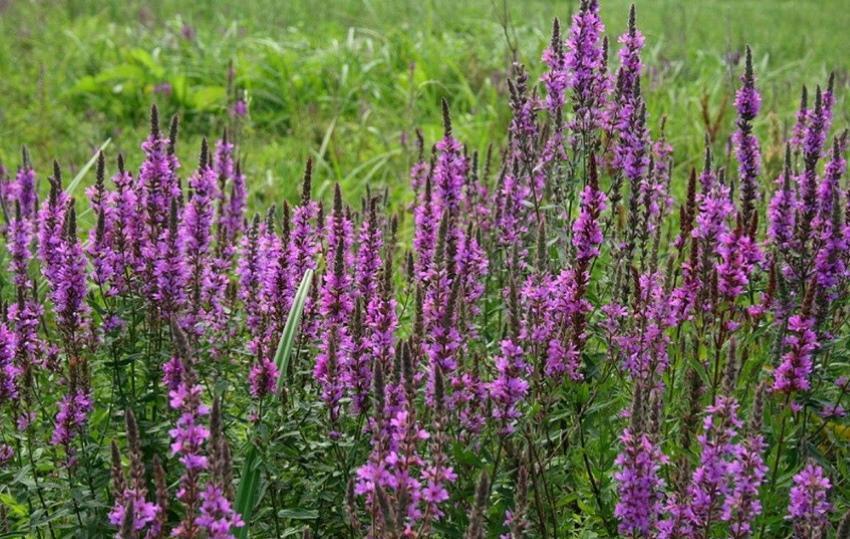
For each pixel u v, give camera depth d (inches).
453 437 159.0
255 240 200.8
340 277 180.7
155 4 781.3
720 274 168.4
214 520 129.0
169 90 519.2
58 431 167.5
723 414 144.0
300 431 171.5
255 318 199.8
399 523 133.1
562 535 167.0
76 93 542.0
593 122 203.6
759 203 252.7
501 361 147.2
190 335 187.2
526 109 222.4
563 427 189.6
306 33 689.0
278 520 175.5
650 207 206.7
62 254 182.1
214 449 129.0
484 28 709.9
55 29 678.5
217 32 670.5
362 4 796.0
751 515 141.4
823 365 182.7
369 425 157.0
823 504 146.4
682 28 696.4
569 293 172.4
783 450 171.5
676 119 457.1
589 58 202.4
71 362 168.1
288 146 471.5
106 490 178.2
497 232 243.0
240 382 191.8
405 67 605.6
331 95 539.8
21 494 168.9
